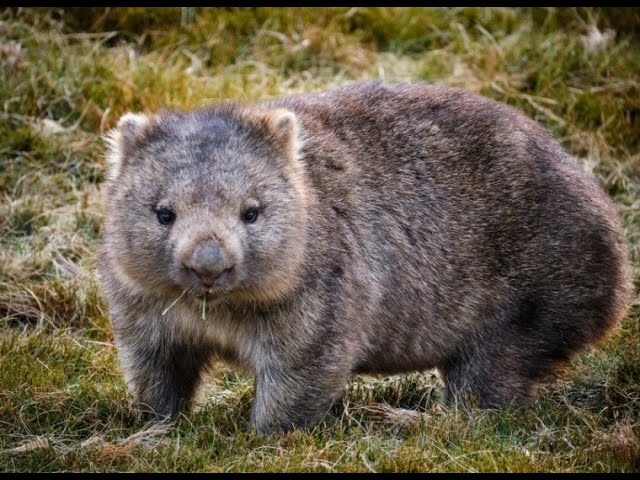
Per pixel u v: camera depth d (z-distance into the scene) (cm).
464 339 1123
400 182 1089
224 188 955
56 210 1434
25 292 1294
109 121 1556
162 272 970
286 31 1766
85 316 1280
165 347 1051
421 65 1733
